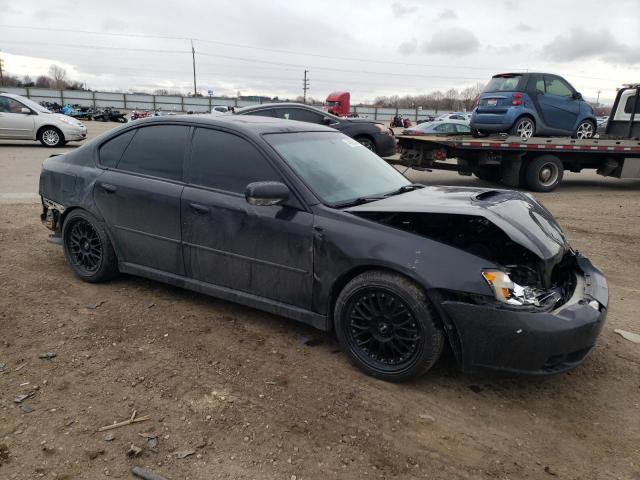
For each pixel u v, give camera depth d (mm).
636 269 5590
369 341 3242
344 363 3391
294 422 2775
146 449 2535
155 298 4309
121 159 4309
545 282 3127
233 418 2791
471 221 3523
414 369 3061
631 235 7047
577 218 8133
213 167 3801
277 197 3289
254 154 3637
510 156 10836
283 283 3482
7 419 2727
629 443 2713
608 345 3762
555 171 11062
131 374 3178
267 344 3604
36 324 3789
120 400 2918
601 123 19922
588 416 2934
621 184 12797
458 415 2895
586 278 3412
